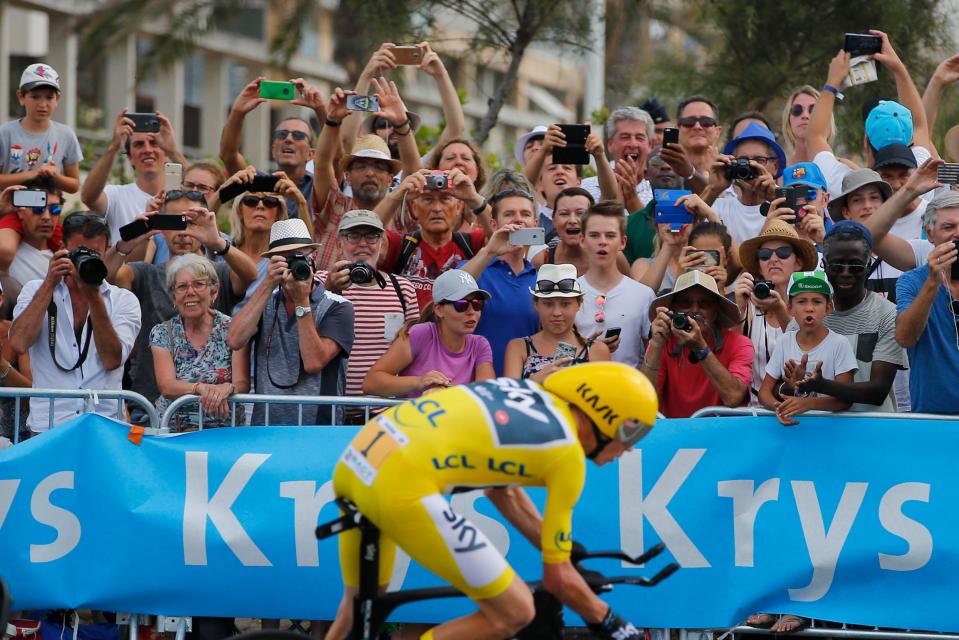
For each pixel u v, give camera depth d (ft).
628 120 87.66
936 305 64.54
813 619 61.77
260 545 61.26
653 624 61.11
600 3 109.81
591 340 67.92
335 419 64.80
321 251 79.82
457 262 76.13
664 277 74.08
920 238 77.00
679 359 66.54
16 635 62.54
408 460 47.52
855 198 75.20
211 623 62.59
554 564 48.19
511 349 68.23
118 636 63.62
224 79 189.16
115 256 71.61
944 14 108.78
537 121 213.05
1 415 67.46
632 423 48.88
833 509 61.11
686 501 61.36
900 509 60.95
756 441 61.52
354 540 50.65
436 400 49.03
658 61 120.67
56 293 68.18
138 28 113.50
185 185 81.41
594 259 71.36
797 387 60.59
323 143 80.07
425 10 106.32
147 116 83.76
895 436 61.26
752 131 83.20
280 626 70.64
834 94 85.25
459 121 86.48
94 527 61.00
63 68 161.17
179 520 61.11
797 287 63.10
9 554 60.59
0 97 157.17
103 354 67.82
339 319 65.98
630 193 84.74
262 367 65.51
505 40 109.09
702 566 61.26
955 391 63.87
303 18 111.45
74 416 66.23
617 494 61.46
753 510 61.31
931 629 60.49
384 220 74.49
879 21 107.76
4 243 76.48
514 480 48.37
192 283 65.05
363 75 84.43
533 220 74.90
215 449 61.67
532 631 49.96
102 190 82.89
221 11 112.27
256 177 75.46
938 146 107.96
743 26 111.34
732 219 78.89
